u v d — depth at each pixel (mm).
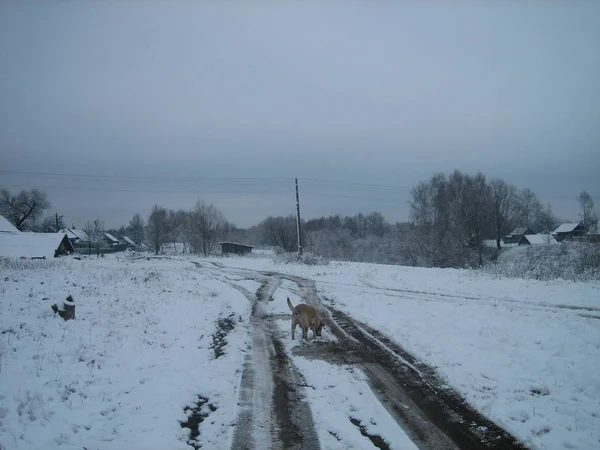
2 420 6465
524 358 8992
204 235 68062
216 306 16594
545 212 90125
